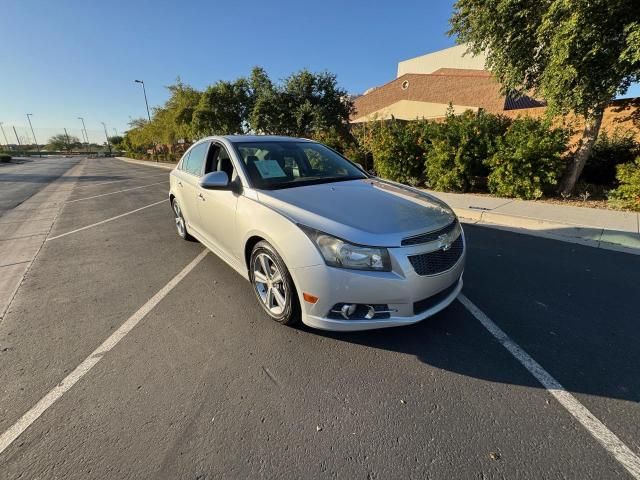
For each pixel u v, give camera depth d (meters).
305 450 1.76
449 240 2.55
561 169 7.21
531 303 3.20
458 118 8.81
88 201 9.94
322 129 15.80
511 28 7.15
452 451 1.74
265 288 3.01
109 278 3.98
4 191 12.92
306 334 2.76
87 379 2.29
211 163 3.93
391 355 2.50
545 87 6.71
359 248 2.24
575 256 4.38
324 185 3.16
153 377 2.30
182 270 4.16
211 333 2.81
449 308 3.13
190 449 1.77
